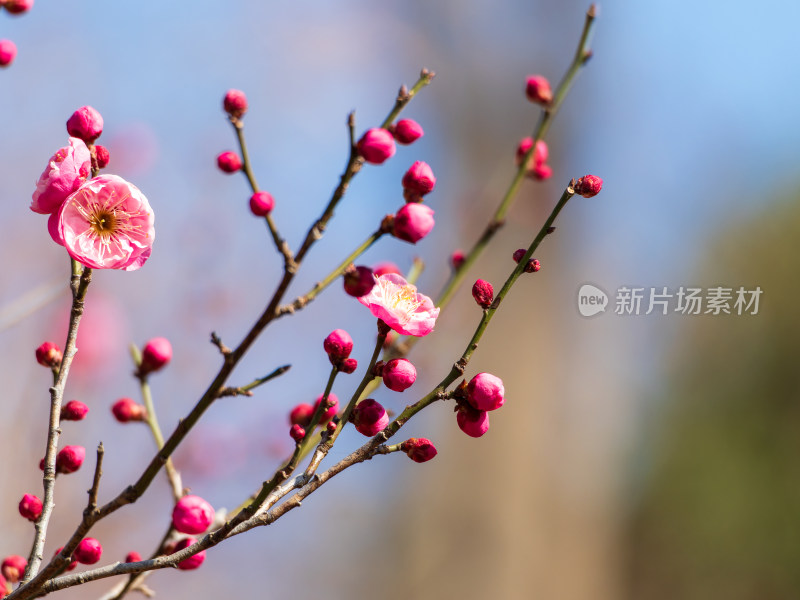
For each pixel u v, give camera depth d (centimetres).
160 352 274
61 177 199
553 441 876
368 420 208
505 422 862
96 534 542
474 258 339
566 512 877
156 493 566
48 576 190
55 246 572
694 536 1462
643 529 1482
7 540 443
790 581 1416
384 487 848
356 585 809
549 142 939
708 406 1477
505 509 848
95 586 550
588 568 888
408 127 234
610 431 952
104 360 568
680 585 1449
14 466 470
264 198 217
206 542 185
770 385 1452
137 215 204
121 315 599
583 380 906
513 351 870
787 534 1427
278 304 213
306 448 265
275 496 192
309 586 790
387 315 204
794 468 1427
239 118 233
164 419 585
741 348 1460
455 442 855
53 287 390
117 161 661
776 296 1427
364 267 221
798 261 1420
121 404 272
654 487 1486
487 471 853
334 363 204
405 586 825
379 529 838
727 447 1471
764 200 1379
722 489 1466
